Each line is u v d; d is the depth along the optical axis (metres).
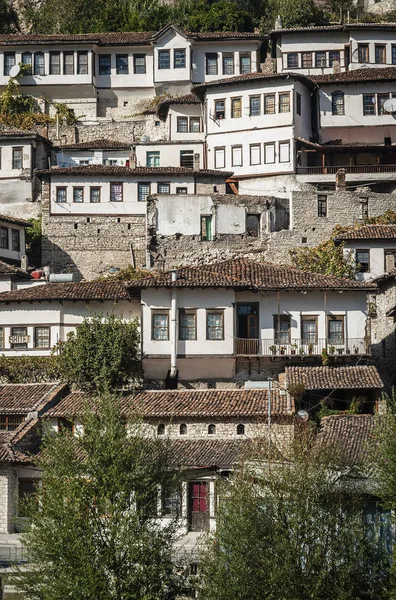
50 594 43.25
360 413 62.25
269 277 68.31
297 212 82.94
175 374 66.31
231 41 107.56
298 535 43.81
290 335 67.25
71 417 59.97
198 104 97.62
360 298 67.62
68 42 108.06
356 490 45.38
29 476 56.88
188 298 66.94
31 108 107.75
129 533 44.44
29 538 44.97
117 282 72.81
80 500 45.12
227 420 59.78
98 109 109.44
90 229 87.44
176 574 45.53
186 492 53.72
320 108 94.75
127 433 47.62
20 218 92.81
